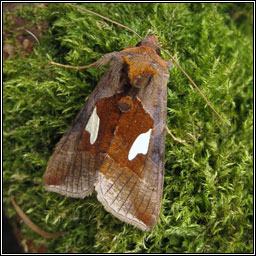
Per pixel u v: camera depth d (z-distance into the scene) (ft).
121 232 0.41
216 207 0.41
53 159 0.41
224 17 0.45
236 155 0.42
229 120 0.42
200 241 0.41
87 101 0.41
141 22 0.43
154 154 0.40
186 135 0.42
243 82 0.43
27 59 0.42
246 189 0.42
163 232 0.41
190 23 0.43
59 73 0.42
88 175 0.40
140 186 0.40
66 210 0.42
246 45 0.44
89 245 0.42
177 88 0.42
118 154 0.40
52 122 0.42
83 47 0.42
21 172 0.43
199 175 0.41
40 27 0.43
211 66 0.42
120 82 0.40
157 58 0.41
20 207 0.44
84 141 0.41
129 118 0.40
